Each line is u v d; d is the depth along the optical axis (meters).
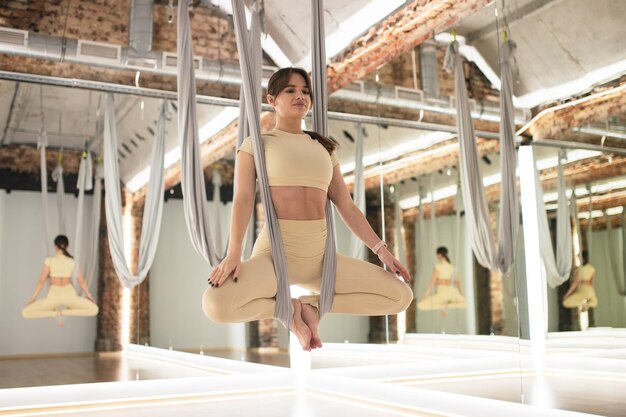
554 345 3.34
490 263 3.84
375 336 4.91
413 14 4.59
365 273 1.88
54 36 5.39
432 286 4.34
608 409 2.98
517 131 3.69
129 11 6.01
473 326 3.94
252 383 5.36
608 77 3.15
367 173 5.17
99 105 5.90
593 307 3.12
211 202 6.09
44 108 5.73
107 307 5.71
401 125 4.81
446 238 4.24
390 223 4.82
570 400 3.20
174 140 6.08
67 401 4.66
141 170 5.97
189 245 6.05
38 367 5.36
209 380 5.18
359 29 5.20
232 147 6.25
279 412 4.14
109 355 5.64
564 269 3.30
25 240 5.57
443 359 4.16
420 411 4.23
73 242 5.69
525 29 3.66
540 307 3.43
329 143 1.97
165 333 5.83
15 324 5.45
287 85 1.89
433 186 4.40
